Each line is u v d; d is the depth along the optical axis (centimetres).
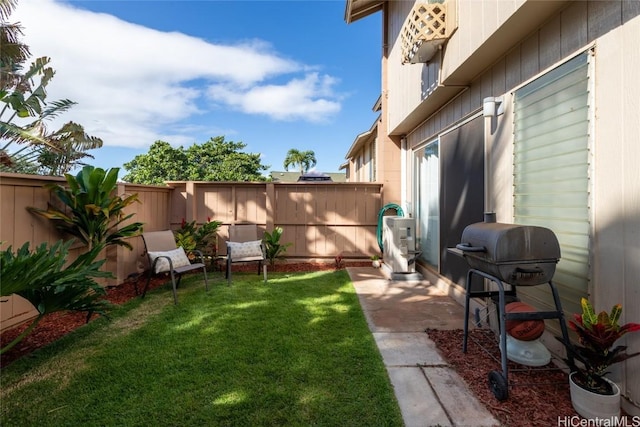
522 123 287
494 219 253
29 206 344
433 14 356
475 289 375
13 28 566
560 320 209
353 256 669
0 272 179
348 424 180
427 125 543
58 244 246
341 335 297
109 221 418
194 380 222
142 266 536
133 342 281
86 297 271
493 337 296
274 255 614
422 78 457
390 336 301
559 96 241
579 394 183
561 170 240
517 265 209
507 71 306
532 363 221
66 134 557
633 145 183
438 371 238
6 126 455
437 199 505
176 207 636
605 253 201
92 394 207
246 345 276
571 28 228
